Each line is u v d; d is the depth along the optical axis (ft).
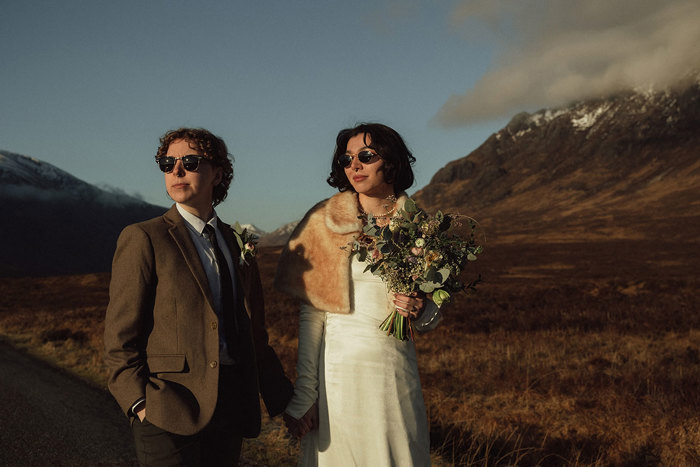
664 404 20.17
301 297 8.34
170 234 7.28
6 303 115.34
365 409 7.97
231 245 8.03
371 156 8.48
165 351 6.95
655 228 333.01
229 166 8.31
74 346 41.16
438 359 32.14
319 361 8.49
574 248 260.21
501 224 554.46
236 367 7.61
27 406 20.92
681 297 78.64
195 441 7.00
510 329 46.80
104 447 16.47
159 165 7.56
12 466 14.28
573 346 37.29
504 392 24.21
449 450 16.30
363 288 8.30
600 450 16.11
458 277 8.23
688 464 15.01
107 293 142.51
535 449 16.15
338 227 8.36
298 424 8.35
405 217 8.18
